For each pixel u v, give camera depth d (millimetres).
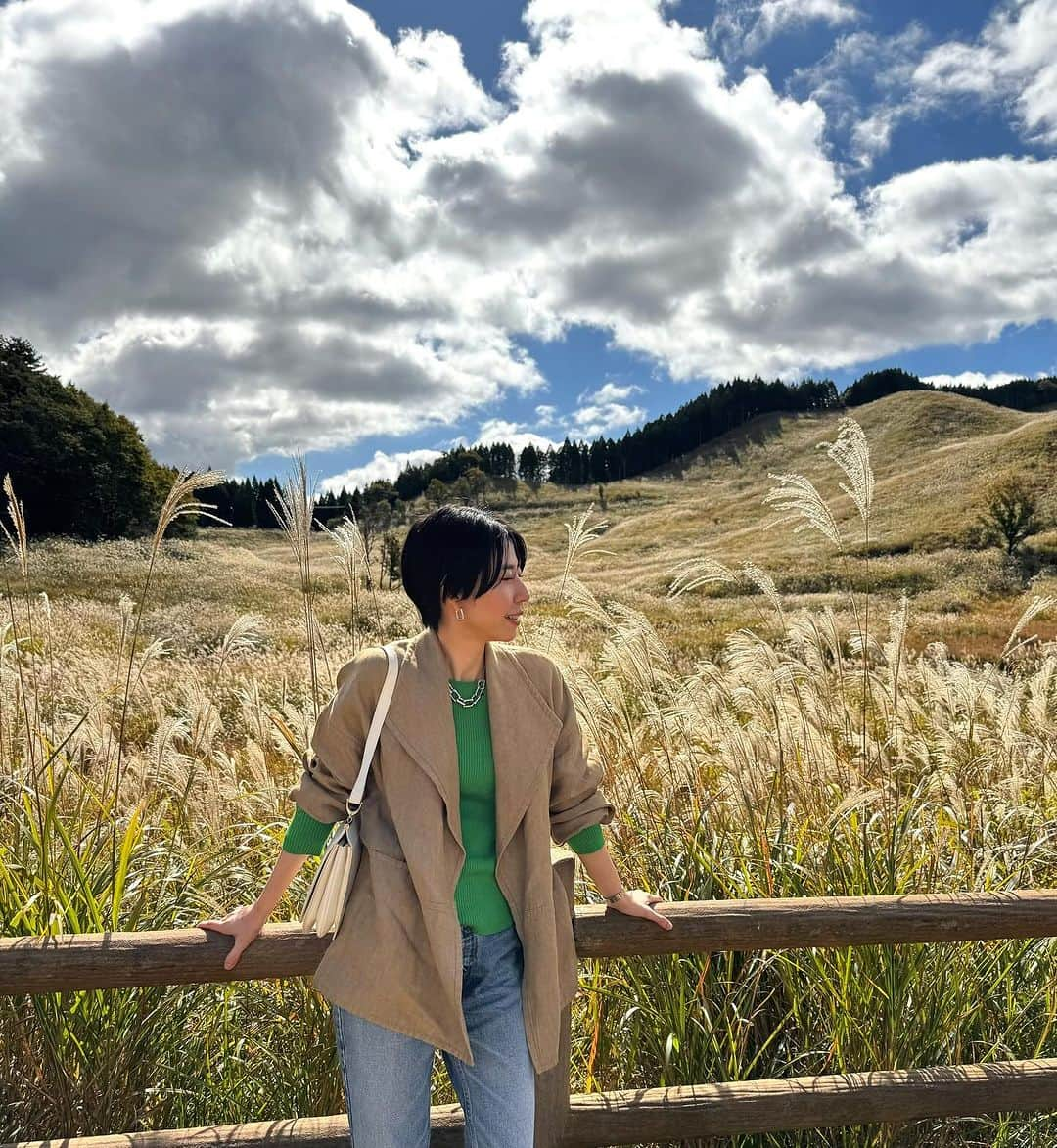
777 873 2781
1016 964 2789
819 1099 2111
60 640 6336
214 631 18734
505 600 1707
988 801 3807
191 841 3318
